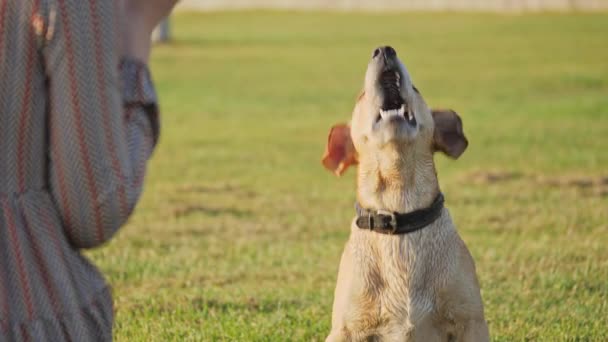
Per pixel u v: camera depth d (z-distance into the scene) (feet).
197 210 36.63
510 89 79.77
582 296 23.04
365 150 16.83
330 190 41.14
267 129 61.77
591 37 122.52
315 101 76.33
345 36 132.16
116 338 20.38
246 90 83.61
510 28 138.10
